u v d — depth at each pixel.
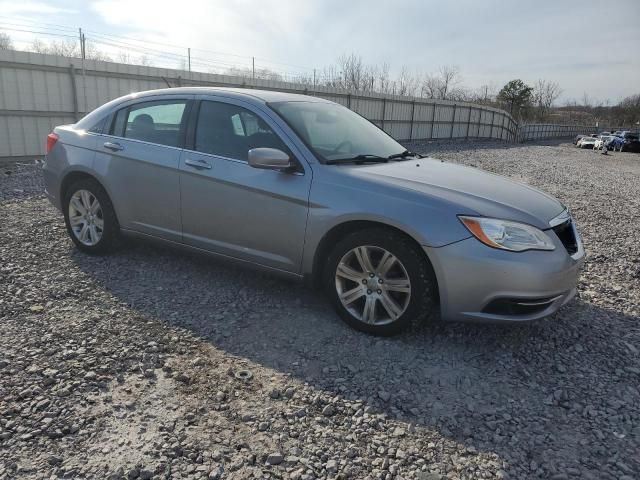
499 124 44.75
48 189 5.15
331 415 2.63
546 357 3.33
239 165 3.86
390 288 3.37
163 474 2.17
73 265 4.64
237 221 3.88
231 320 3.66
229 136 4.00
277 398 2.76
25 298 3.86
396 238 3.29
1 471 2.14
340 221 3.42
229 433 2.46
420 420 2.62
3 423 2.44
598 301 4.32
